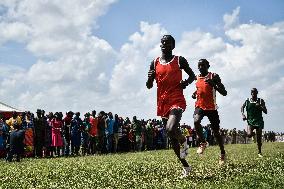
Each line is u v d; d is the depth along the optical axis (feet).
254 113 50.49
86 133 82.58
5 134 72.49
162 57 28.53
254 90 50.70
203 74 37.91
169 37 28.14
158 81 28.35
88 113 84.33
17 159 61.05
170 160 49.19
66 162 51.67
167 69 27.89
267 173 29.25
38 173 37.45
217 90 37.32
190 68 28.37
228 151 71.31
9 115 84.99
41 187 28.35
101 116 84.74
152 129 105.19
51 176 34.65
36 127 74.59
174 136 27.32
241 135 195.42
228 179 26.99
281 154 53.62
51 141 76.89
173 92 27.81
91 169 39.55
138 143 98.73
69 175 34.88
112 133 88.22
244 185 23.75
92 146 83.92
